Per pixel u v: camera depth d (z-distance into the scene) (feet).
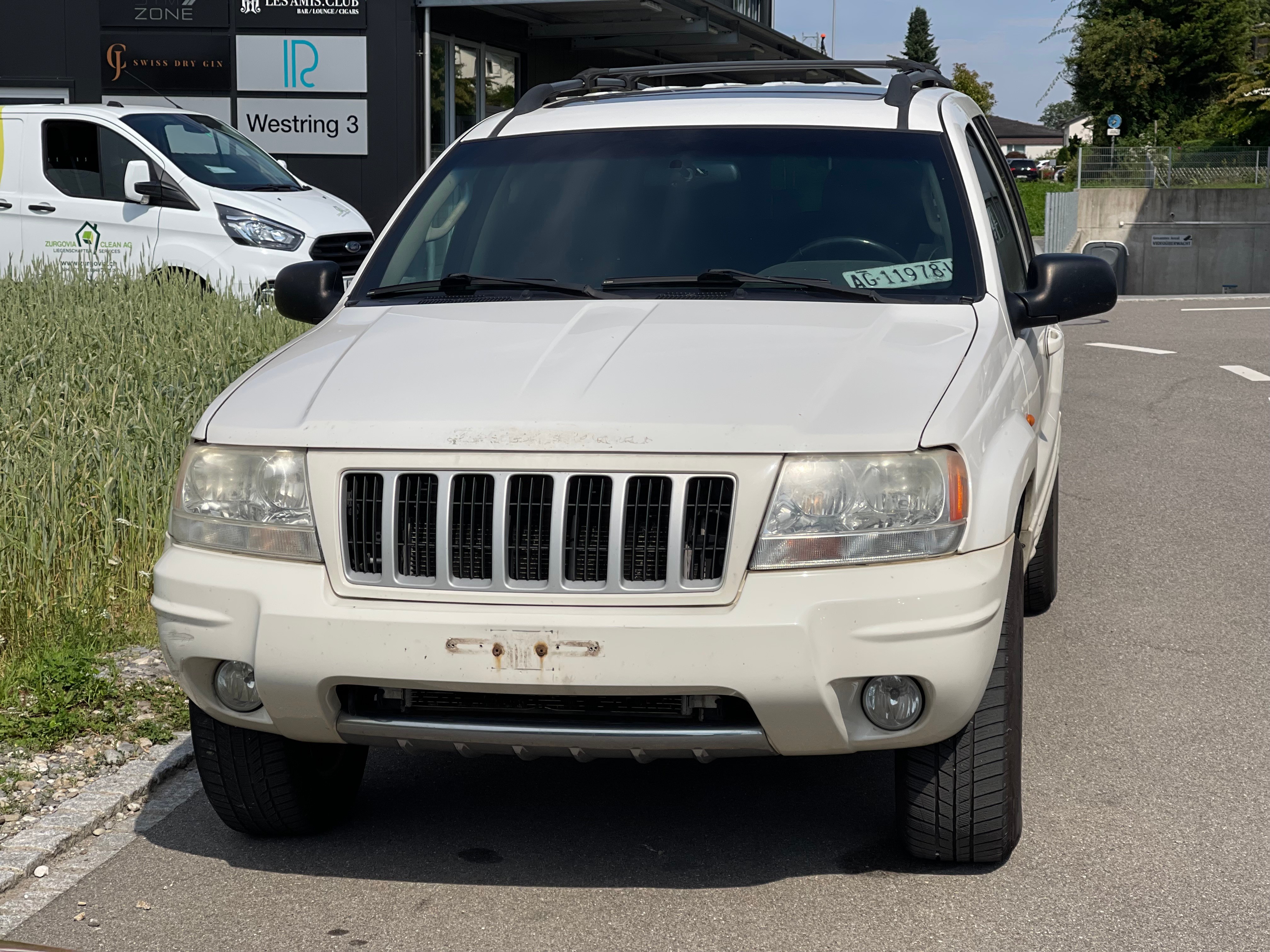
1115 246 133.28
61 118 43.68
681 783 14.78
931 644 10.82
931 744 11.64
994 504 11.38
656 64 83.15
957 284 14.39
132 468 21.67
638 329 13.02
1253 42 228.02
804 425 11.09
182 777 15.29
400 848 13.28
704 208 15.43
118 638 19.12
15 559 19.36
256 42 64.49
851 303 13.98
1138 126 227.81
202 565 11.78
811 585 10.75
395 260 15.98
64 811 14.05
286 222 42.11
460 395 11.75
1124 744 15.75
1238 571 23.56
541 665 10.77
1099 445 35.68
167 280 38.19
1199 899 11.96
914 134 16.08
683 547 10.85
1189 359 53.26
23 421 22.80
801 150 15.98
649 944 11.30
